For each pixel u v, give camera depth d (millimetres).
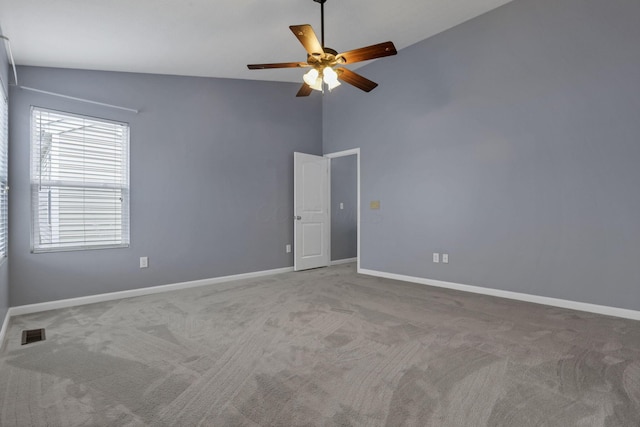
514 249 3645
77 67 3518
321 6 3025
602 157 3090
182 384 1912
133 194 3900
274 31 3381
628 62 2951
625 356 2225
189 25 3031
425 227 4438
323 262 5820
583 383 1892
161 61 3729
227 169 4707
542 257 3451
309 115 5676
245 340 2537
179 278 4258
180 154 4266
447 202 4203
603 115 3078
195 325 2871
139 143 3945
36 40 2896
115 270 3775
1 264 2703
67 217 3488
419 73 4469
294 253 5418
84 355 2299
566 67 3275
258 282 4574
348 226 6410
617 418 1577
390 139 4832
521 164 3582
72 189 3516
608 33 3043
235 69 4324
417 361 2174
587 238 3178
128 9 2637
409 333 2656
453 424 1548
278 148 5281
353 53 2713
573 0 3223
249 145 4941
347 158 6375
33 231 3303
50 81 3395
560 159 3324
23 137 3230
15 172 3186
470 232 4000
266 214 5137
